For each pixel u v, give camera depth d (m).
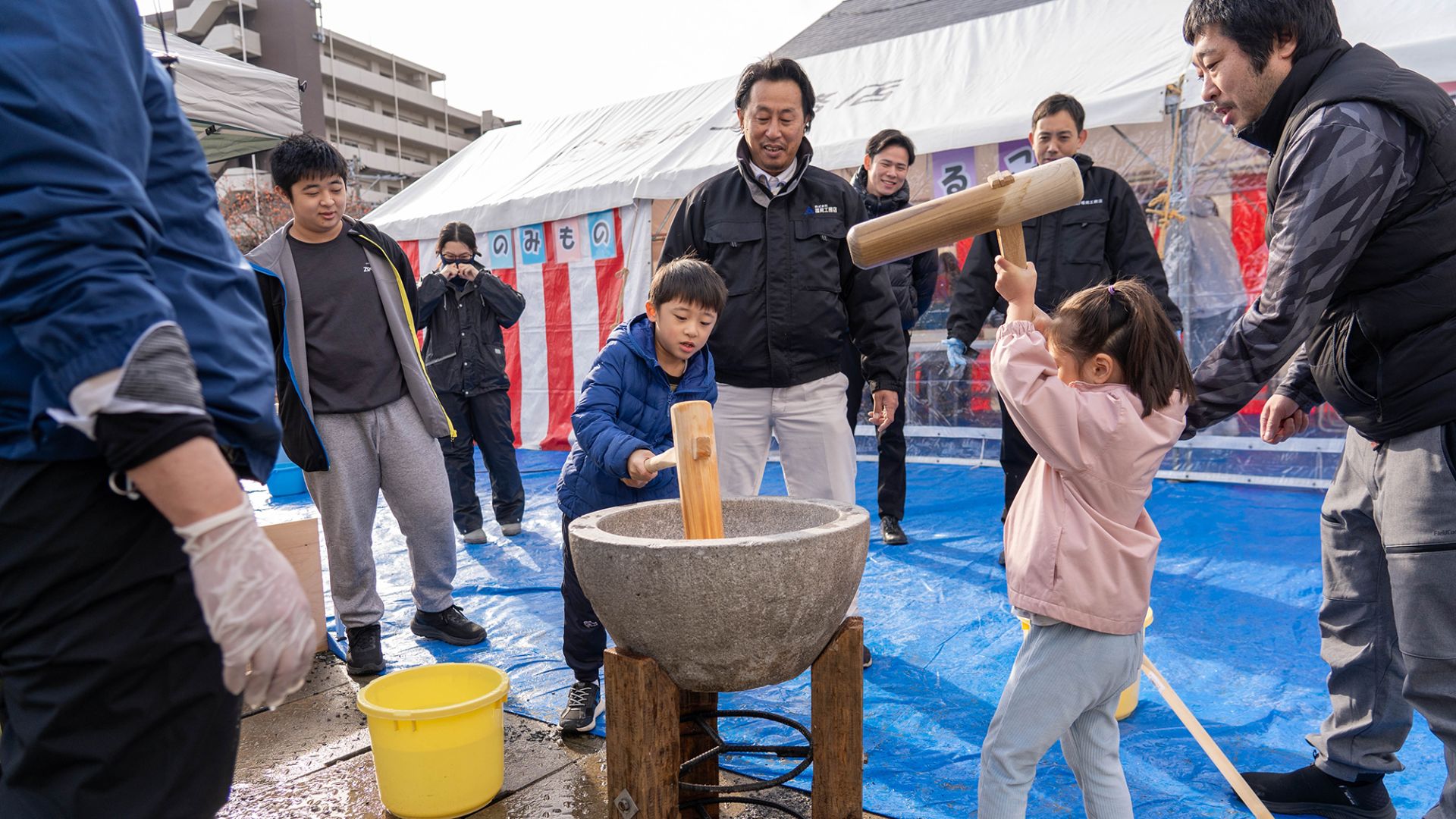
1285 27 1.88
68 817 1.21
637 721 1.83
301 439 3.32
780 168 3.23
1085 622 1.92
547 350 8.89
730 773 2.63
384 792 2.45
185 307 1.23
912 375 7.46
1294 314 1.81
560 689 3.35
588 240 8.33
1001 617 3.90
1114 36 6.84
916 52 7.95
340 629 4.11
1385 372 1.84
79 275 1.04
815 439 3.32
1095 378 2.00
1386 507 1.90
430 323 5.63
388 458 3.64
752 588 1.69
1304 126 1.80
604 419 2.58
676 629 1.75
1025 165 6.36
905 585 4.37
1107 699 2.02
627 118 9.83
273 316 3.33
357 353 3.49
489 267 9.21
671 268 2.63
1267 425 2.45
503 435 5.72
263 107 6.02
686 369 2.81
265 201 28.05
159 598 1.21
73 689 1.18
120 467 1.07
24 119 1.05
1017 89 6.69
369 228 3.64
